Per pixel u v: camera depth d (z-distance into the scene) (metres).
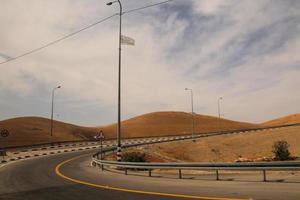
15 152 60.03
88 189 17.58
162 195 14.62
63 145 76.69
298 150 68.62
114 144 79.19
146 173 26.41
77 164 36.59
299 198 12.57
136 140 94.19
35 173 27.56
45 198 15.52
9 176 25.88
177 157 63.44
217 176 19.88
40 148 69.12
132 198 14.30
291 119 186.75
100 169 30.81
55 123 152.25
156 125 192.75
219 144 75.25
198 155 68.62
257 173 24.19
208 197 13.50
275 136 78.75
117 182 20.17
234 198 13.02
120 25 34.31
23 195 16.66
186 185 17.61
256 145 75.06
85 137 147.12
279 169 17.62
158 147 65.62
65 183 20.53
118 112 33.06
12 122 137.38
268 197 12.99
